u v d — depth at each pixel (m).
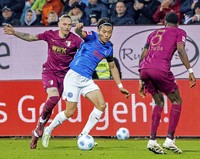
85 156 29.17
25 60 42.25
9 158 28.66
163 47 30.19
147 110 40.53
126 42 41.75
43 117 33.59
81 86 32.44
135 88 40.56
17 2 48.44
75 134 40.91
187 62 30.11
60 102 40.50
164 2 45.62
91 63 32.12
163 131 40.41
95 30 41.72
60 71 34.31
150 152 31.11
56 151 31.78
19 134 41.38
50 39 34.12
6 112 41.38
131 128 40.72
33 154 30.27
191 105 40.50
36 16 48.00
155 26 41.59
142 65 30.56
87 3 49.06
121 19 45.78
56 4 47.62
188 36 41.56
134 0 46.50
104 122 40.81
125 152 31.12
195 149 33.72
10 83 41.28
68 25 33.91
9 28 33.84
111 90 40.69
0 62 42.28
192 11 45.62
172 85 30.27
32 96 41.16
